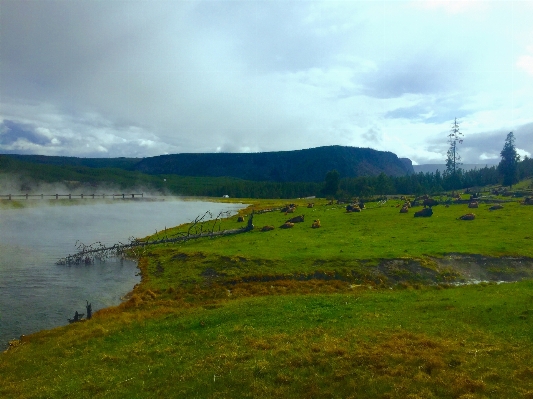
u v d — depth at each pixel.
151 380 18.83
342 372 17.27
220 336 23.47
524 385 15.35
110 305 35.06
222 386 17.27
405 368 17.23
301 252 44.59
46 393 18.41
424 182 179.12
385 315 25.02
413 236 51.59
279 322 25.19
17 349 25.28
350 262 40.44
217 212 121.38
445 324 22.52
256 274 39.06
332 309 27.30
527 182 150.50
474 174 182.75
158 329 26.38
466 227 56.62
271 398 15.98
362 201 116.44
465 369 16.94
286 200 178.62
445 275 37.91
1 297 37.00
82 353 23.56
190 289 37.31
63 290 39.22
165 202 177.00
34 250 58.38
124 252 54.94
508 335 20.17
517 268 38.91
